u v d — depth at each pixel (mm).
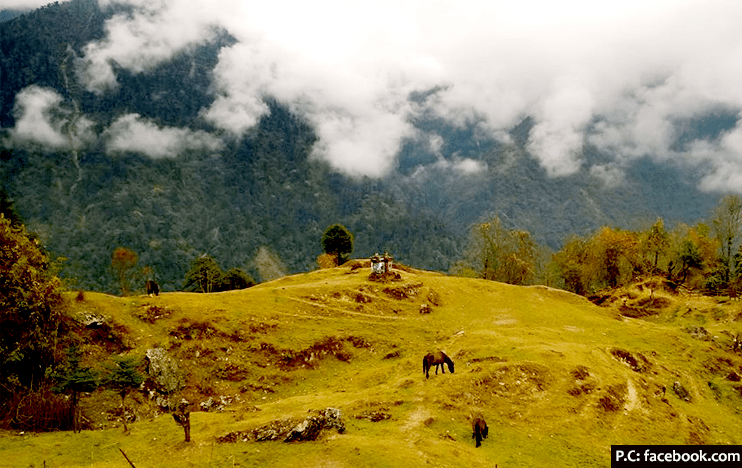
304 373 55469
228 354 55312
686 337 69375
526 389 38688
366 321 66000
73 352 42594
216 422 31703
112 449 29484
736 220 112125
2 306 40812
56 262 48781
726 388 57438
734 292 92438
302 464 24000
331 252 123062
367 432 29562
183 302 61188
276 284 84812
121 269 136125
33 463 27578
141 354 51500
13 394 38719
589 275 119812
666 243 111875
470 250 120688
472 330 59969
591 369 45062
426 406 34312
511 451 30156
